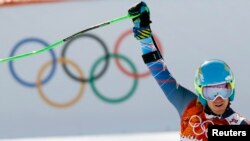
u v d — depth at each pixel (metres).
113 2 34.28
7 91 34.97
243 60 33.31
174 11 33.75
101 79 34.22
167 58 33.81
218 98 10.60
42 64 34.84
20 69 34.88
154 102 33.75
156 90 33.78
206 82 10.59
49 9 34.62
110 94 34.16
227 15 33.38
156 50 11.84
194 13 33.62
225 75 10.57
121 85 34.09
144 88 33.84
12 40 34.94
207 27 33.50
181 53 33.69
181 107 11.36
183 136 11.16
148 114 33.78
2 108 34.94
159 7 33.81
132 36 34.12
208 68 10.66
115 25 34.28
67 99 34.50
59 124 34.47
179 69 33.72
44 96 34.75
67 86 34.56
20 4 34.69
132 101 33.91
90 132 33.06
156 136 30.77
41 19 34.72
